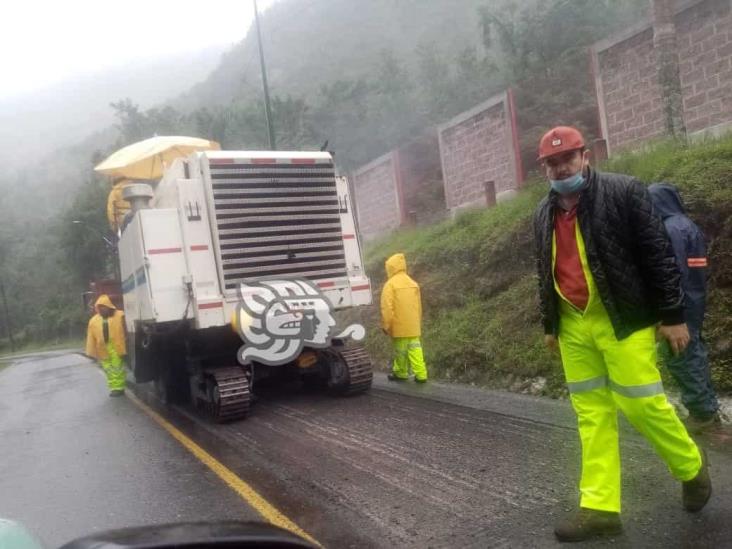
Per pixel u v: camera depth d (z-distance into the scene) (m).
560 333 3.73
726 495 3.83
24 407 11.60
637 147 10.73
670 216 4.90
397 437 5.91
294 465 5.41
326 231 7.90
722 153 8.08
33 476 6.07
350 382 7.89
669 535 3.43
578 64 24.39
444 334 9.55
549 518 3.82
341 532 3.94
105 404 10.40
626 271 3.39
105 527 4.48
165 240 7.20
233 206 7.41
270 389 9.31
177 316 7.14
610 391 3.62
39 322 72.56
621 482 4.19
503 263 10.16
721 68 10.48
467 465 4.90
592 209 3.44
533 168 16.33
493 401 6.92
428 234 13.83
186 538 1.88
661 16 10.16
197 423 7.64
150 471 5.74
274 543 2.00
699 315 4.81
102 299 11.32
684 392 4.99
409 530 3.87
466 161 16.67
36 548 2.04
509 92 14.77
